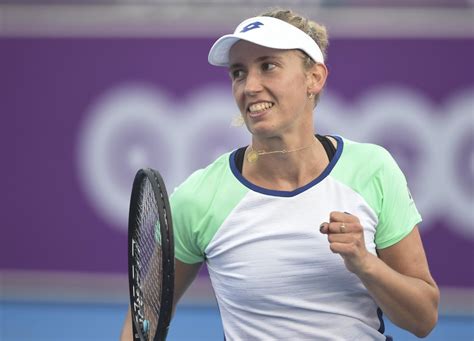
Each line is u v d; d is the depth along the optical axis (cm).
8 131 2927
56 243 2931
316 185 1126
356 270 1037
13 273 2948
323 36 1184
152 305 1133
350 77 2797
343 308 1138
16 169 2931
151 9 2850
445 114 2773
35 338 2561
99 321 2738
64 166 2912
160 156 2855
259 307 1146
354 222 1012
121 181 2888
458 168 2769
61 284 2938
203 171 1177
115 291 2922
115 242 2908
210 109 2828
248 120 1114
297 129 1123
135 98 2864
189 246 1180
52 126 2909
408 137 2783
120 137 2877
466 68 2762
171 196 1182
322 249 1114
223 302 1184
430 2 2762
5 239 2950
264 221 1126
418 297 1098
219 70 2820
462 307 2789
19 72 2906
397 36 2777
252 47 1095
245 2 2830
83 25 2873
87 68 2880
